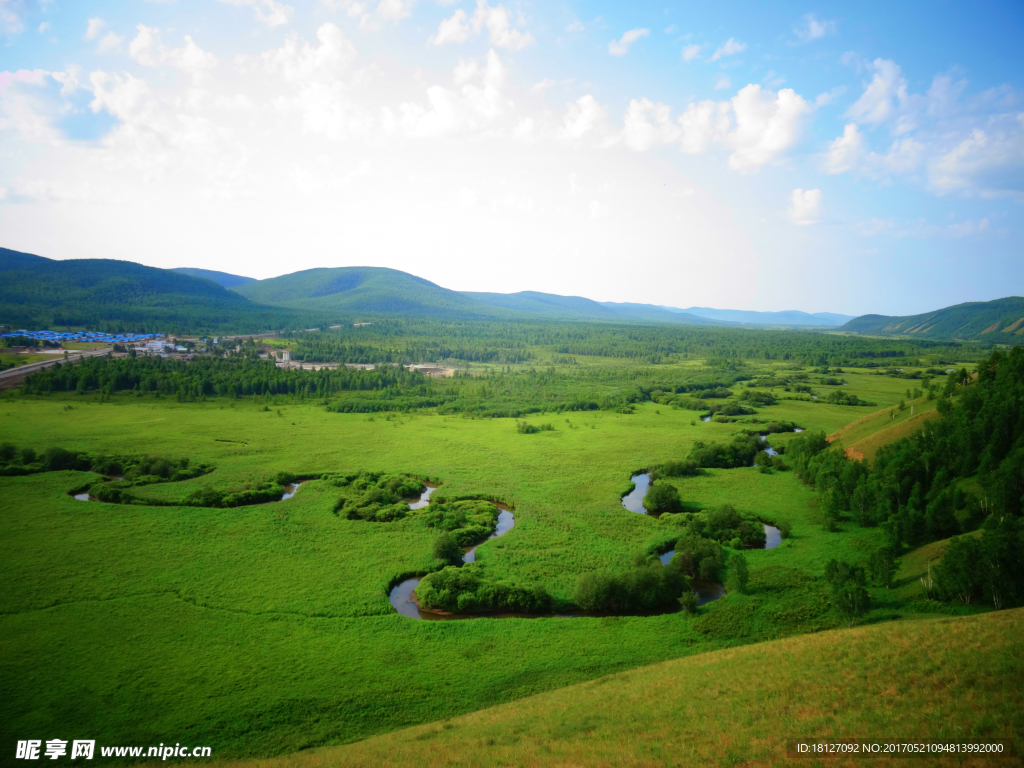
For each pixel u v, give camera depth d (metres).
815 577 90.88
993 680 46.38
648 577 86.19
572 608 85.69
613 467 160.25
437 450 177.50
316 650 72.06
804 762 40.28
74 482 138.50
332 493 136.12
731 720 48.16
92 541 104.06
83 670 66.25
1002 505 90.94
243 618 79.38
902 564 91.38
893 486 110.12
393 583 92.69
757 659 60.53
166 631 75.44
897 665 52.38
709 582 94.06
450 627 78.69
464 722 56.12
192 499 127.94
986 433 111.12
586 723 51.66
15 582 87.44
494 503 134.50
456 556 100.56
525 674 67.50
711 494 136.50
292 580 91.19
